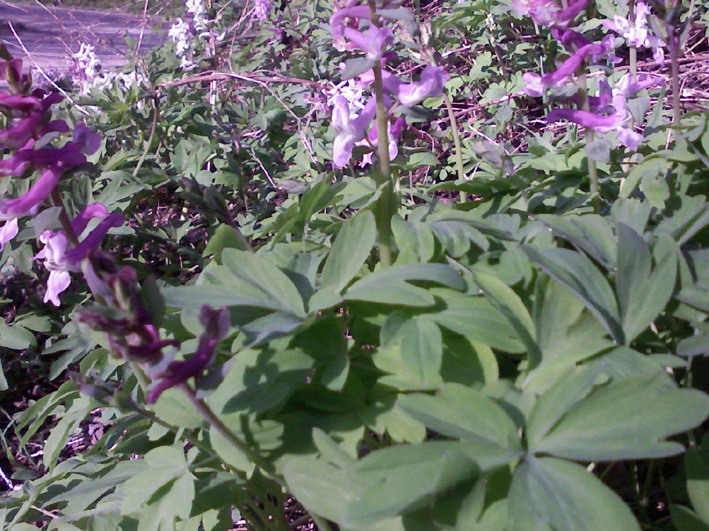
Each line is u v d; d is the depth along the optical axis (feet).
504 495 0.50
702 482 0.53
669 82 1.51
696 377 0.65
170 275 1.30
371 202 0.72
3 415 1.14
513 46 1.78
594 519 0.44
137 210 1.45
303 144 1.34
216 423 0.54
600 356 0.57
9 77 0.62
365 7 0.69
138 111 1.51
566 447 0.48
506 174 0.97
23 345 1.06
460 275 0.64
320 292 0.63
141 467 0.73
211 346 0.51
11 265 1.22
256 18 2.52
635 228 0.70
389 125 0.85
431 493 0.45
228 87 1.93
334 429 0.58
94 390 0.56
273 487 0.66
